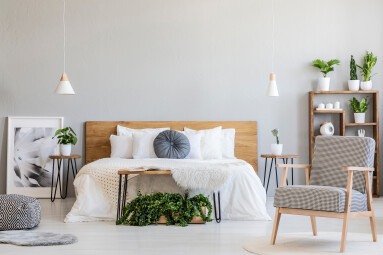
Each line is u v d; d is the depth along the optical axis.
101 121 7.41
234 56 7.53
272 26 7.57
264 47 7.56
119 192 5.21
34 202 5.03
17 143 7.35
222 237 4.54
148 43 7.48
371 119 7.66
